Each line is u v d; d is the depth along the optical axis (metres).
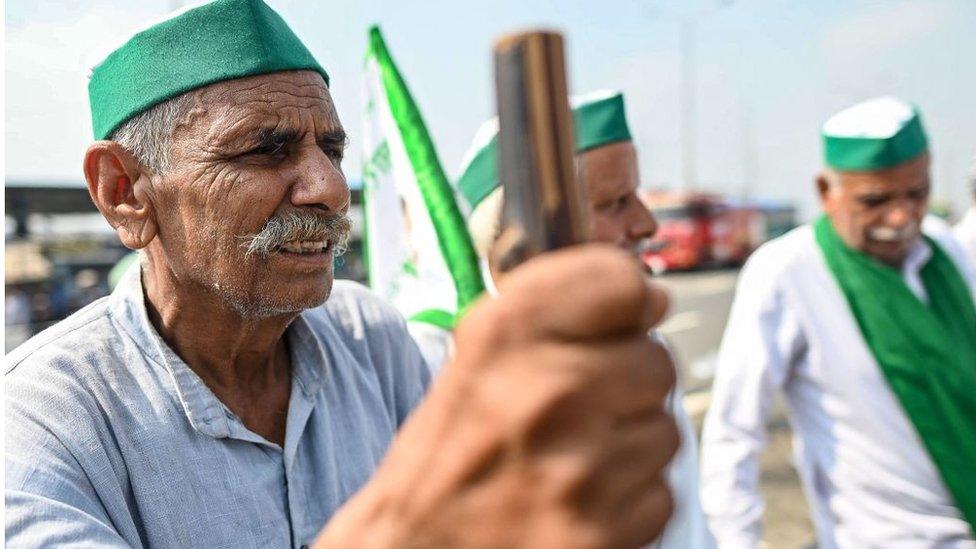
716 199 18.44
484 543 0.34
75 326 1.01
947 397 1.85
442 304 1.55
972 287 2.16
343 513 0.38
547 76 0.40
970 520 1.80
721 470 1.97
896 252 1.98
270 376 1.12
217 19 0.98
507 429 0.33
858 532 1.93
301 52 1.05
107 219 1.05
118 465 0.95
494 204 1.55
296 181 1.00
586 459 0.33
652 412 0.36
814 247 2.01
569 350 0.33
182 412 1.00
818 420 2.00
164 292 1.03
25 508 0.83
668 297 0.35
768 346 1.98
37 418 0.90
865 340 1.91
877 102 1.99
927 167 1.93
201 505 0.98
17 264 7.60
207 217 0.98
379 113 1.65
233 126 0.96
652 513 0.35
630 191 1.63
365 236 1.74
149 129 0.99
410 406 1.33
